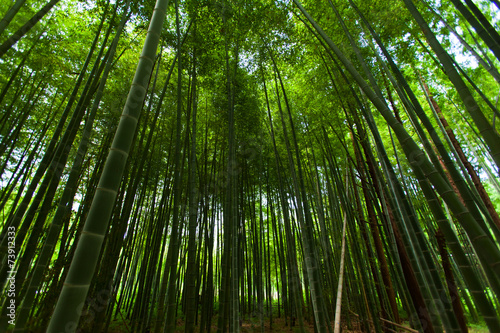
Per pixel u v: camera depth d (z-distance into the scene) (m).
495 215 3.87
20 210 2.67
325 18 3.76
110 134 3.94
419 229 2.36
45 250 2.10
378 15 3.46
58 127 2.92
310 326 5.66
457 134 6.00
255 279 6.56
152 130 3.53
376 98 1.94
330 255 5.08
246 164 5.85
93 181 3.64
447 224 1.66
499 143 1.49
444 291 2.06
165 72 4.80
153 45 1.37
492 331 1.33
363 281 3.80
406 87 2.44
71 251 3.30
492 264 1.33
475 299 1.43
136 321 4.84
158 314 2.89
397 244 3.21
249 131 5.12
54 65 4.13
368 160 3.76
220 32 3.84
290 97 5.52
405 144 1.74
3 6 3.40
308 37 3.89
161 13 1.50
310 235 2.97
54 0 2.37
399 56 3.92
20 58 3.83
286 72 5.03
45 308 2.94
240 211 5.83
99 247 0.97
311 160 6.05
